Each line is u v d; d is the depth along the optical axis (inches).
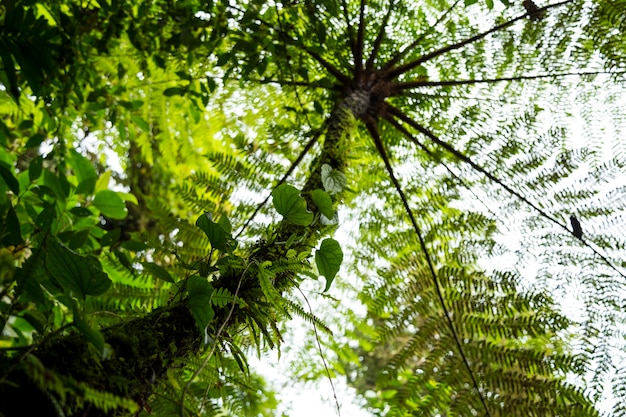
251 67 83.7
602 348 81.0
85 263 38.6
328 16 95.2
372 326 114.9
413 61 97.0
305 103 111.7
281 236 56.3
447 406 81.9
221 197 89.7
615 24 89.4
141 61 93.6
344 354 115.1
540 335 84.8
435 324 89.7
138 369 40.3
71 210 61.8
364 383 193.9
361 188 109.8
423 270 97.0
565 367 79.7
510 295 87.9
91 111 92.2
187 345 44.9
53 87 76.9
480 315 88.3
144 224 165.8
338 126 79.0
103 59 102.9
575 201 92.7
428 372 84.7
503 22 102.1
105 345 36.4
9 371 29.4
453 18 106.3
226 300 45.5
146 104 118.5
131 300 69.3
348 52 101.3
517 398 80.0
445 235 99.9
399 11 102.9
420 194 106.7
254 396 75.1
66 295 37.9
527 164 97.6
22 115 94.0
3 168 48.8
